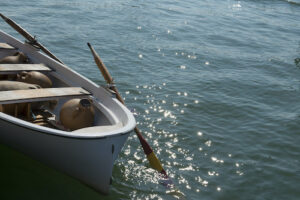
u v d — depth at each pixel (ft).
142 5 43.65
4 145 12.62
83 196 11.96
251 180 13.91
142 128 16.65
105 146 11.06
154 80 22.31
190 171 14.12
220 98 20.81
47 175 12.67
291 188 13.67
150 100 19.57
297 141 17.01
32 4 37.09
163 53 27.66
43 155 11.88
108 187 11.82
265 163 15.07
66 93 13.35
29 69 14.98
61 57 24.30
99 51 26.30
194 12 44.32
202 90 21.68
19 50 17.54
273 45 34.04
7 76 15.52
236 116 18.98
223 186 13.44
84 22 33.32
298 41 36.65
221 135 16.90
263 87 23.17
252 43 33.86
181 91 21.16
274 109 20.22
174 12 42.65
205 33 35.24
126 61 24.99
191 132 16.85
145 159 14.43
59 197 11.78
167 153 15.10
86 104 12.87
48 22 31.71
